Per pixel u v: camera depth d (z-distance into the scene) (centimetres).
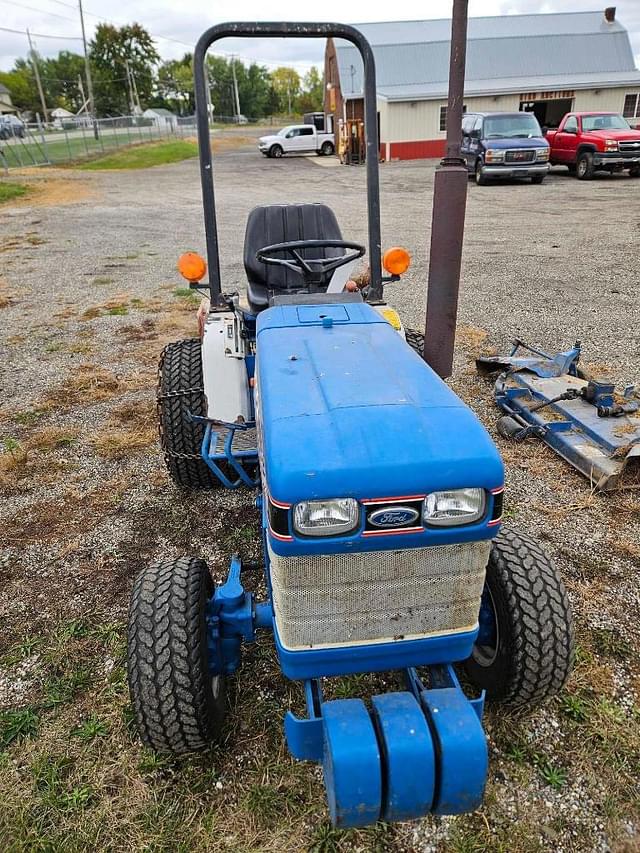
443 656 184
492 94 2419
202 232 1173
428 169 2053
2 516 356
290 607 168
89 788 209
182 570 212
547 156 1548
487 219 1165
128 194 1695
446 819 196
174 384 345
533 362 469
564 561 302
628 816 196
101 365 563
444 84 2512
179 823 198
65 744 224
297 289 347
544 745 217
